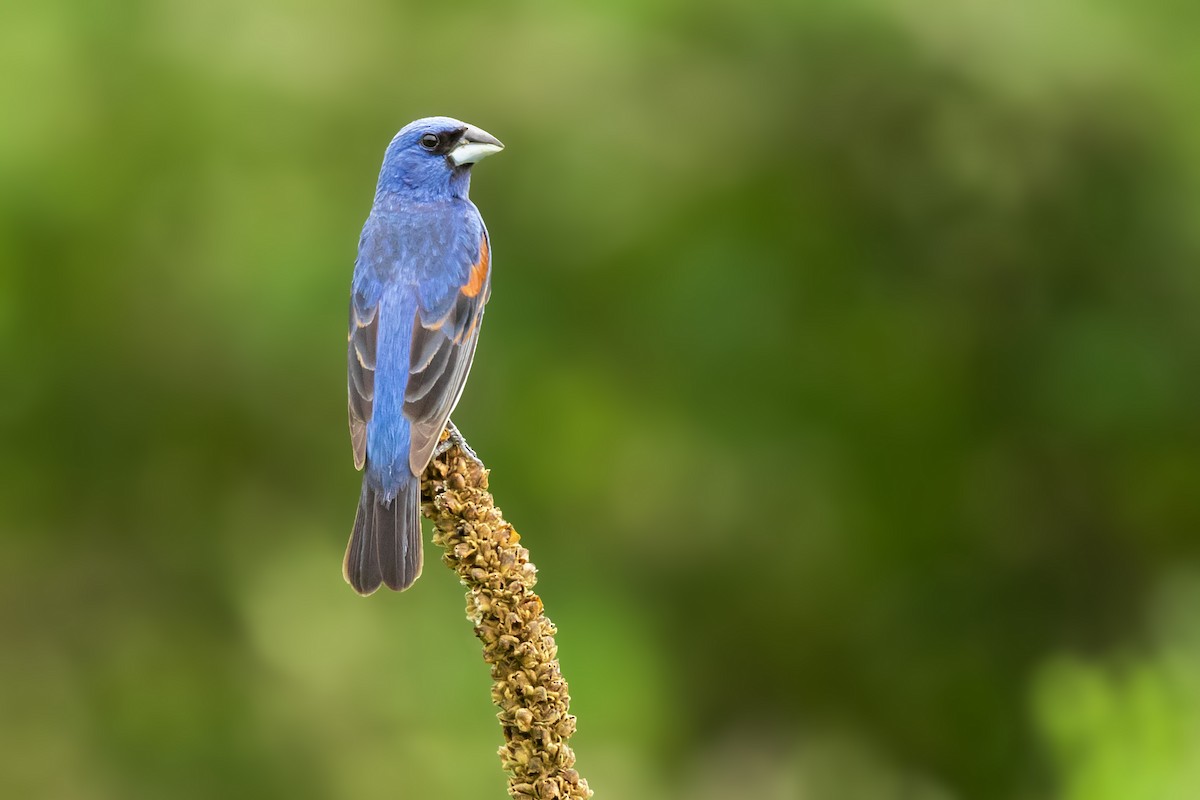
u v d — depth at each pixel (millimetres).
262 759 13664
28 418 14180
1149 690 13914
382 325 8695
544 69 14094
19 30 13930
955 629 14773
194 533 14406
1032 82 14047
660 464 14312
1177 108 14031
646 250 13938
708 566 14547
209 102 13875
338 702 13781
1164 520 14828
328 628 14016
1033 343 14539
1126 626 14789
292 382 13711
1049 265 14594
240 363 13711
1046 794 14438
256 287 13477
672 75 14305
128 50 14016
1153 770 13266
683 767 14375
